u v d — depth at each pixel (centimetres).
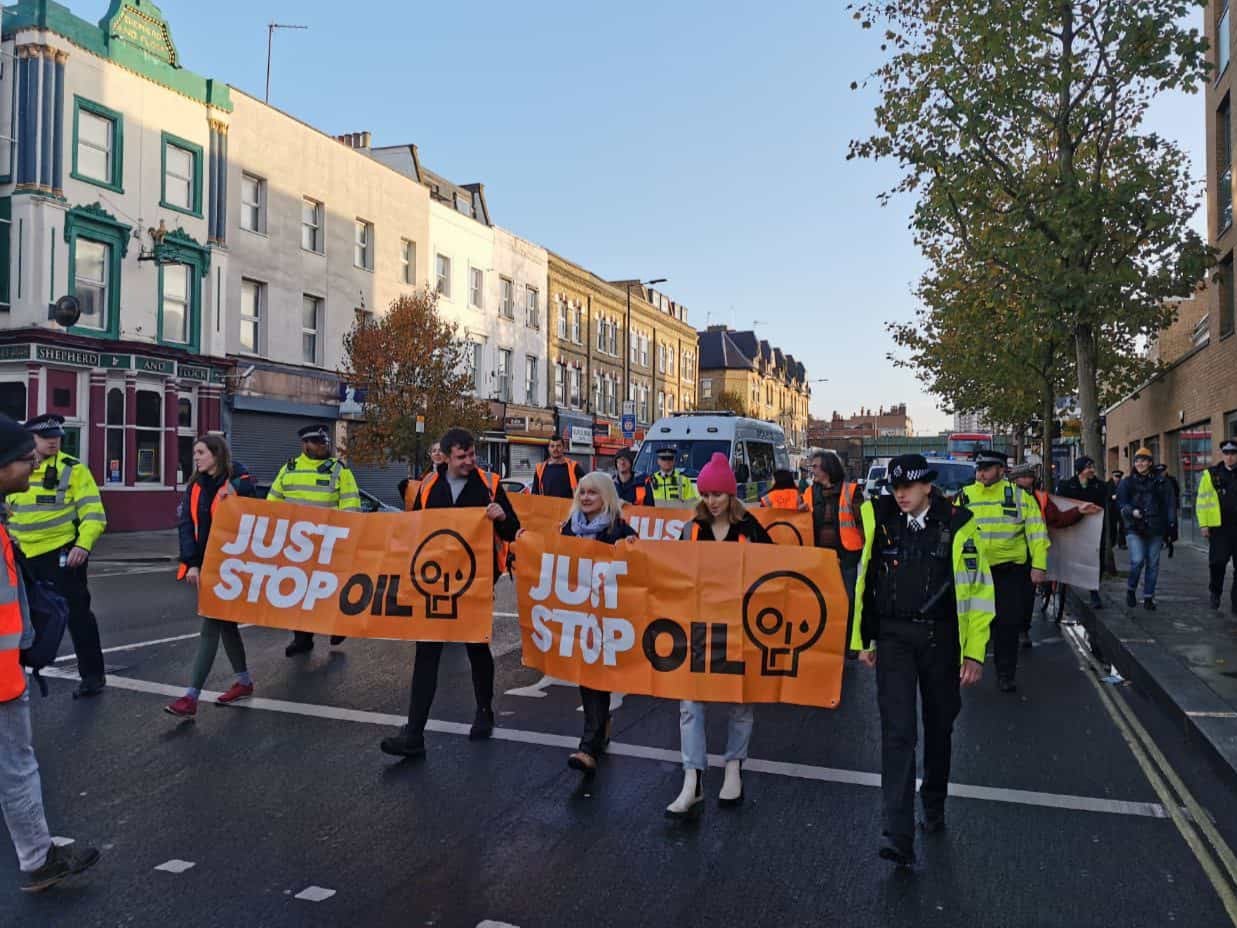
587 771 556
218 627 688
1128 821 496
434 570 632
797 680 524
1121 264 1487
